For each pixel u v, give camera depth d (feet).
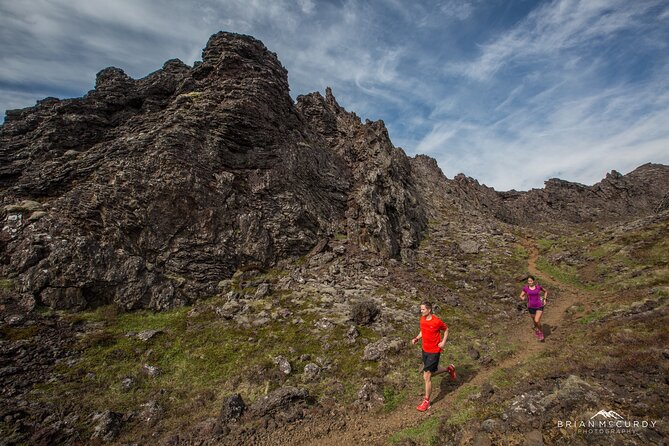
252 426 39.09
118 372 52.60
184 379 52.08
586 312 66.49
